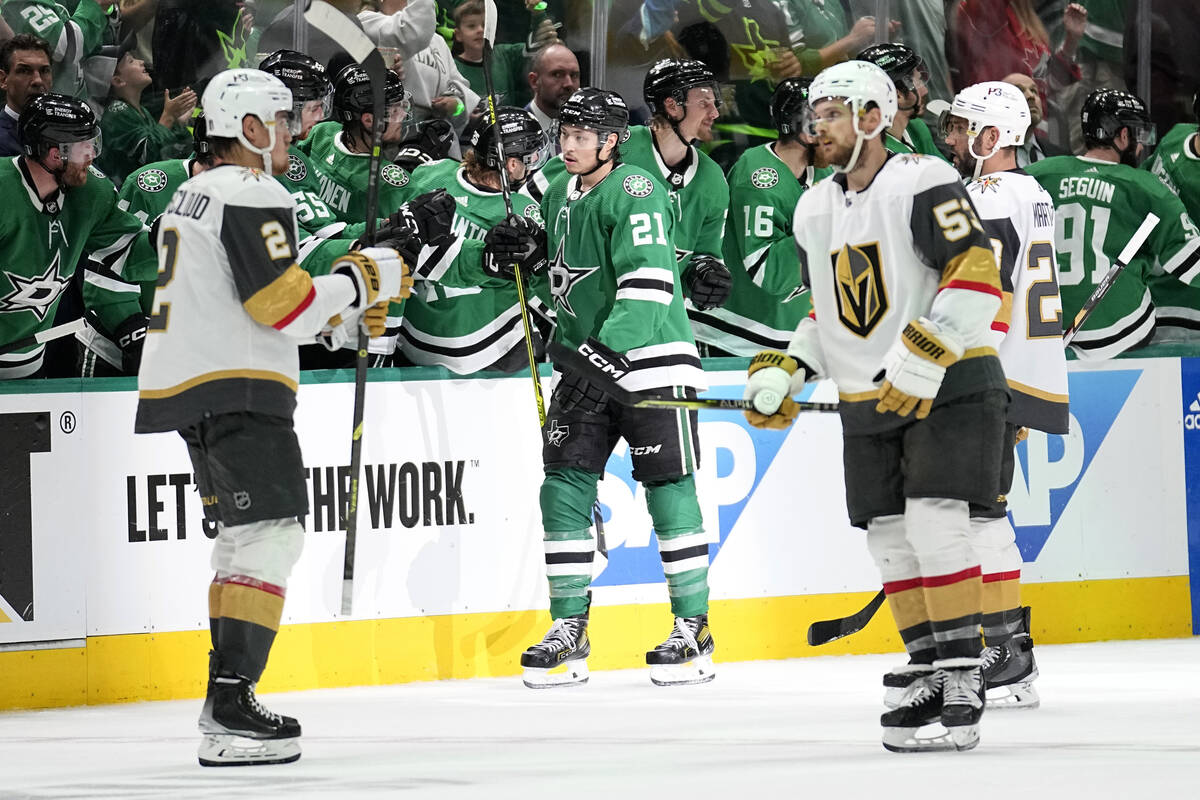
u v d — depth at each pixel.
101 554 19.19
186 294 13.67
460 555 20.56
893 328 13.35
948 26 24.84
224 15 22.31
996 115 17.84
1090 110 24.05
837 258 13.55
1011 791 10.92
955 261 12.96
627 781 11.83
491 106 19.97
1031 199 17.95
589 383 19.42
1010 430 17.47
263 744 13.66
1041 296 18.16
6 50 20.91
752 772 12.18
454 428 20.53
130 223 20.64
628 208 19.17
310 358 21.05
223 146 14.03
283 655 19.73
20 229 19.81
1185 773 11.55
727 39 24.14
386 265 14.51
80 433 19.09
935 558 13.28
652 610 21.33
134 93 22.06
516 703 18.09
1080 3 25.27
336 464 20.00
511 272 20.44
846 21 24.53
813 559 21.92
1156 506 23.31
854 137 13.35
